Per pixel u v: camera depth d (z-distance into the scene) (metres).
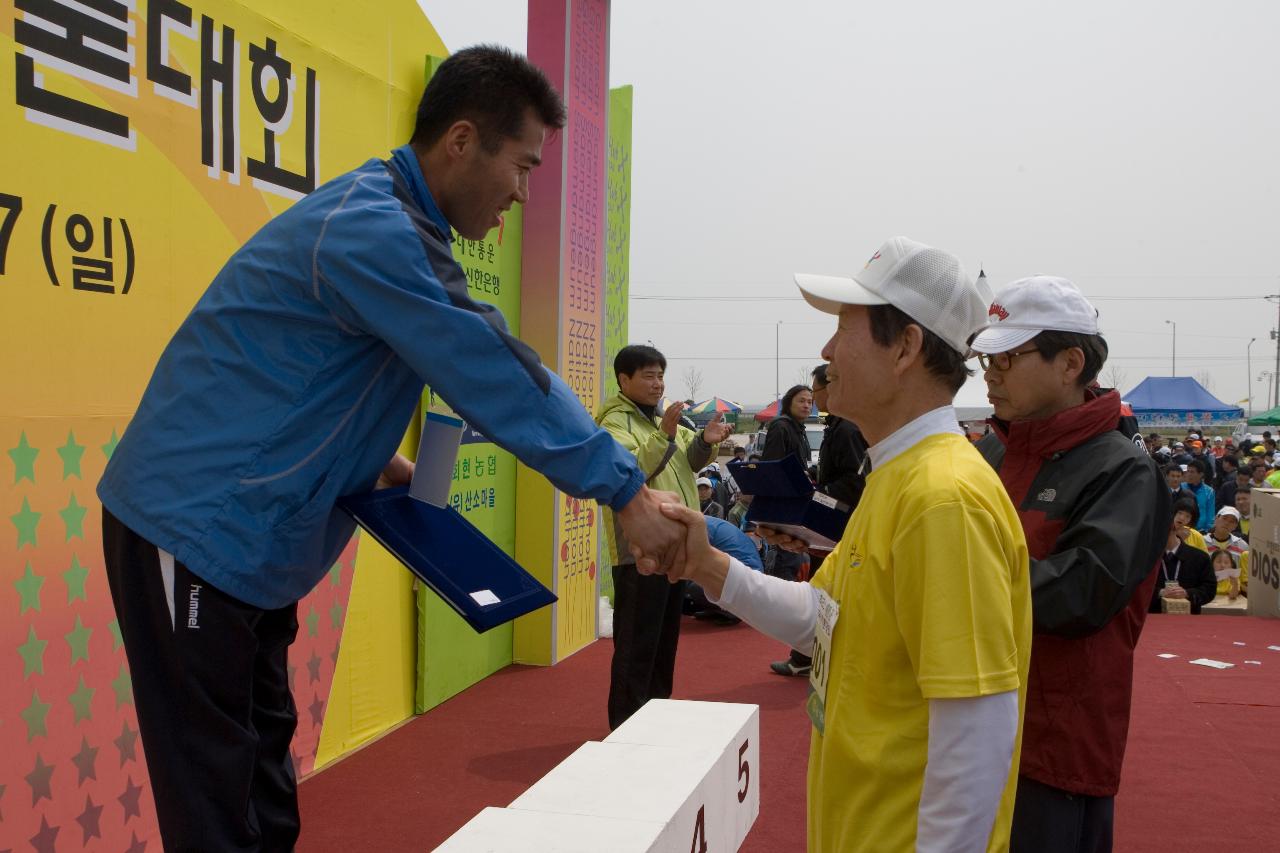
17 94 2.73
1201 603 8.84
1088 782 2.04
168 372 1.75
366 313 1.69
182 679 1.70
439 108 1.88
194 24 3.38
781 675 6.27
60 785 2.90
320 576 1.91
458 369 1.71
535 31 6.00
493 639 6.02
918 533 1.55
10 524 2.75
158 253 3.24
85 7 2.95
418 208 1.88
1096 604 1.97
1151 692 6.04
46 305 2.83
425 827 3.73
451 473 1.92
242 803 1.74
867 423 1.78
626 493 1.84
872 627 1.63
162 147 3.25
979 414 13.82
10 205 2.71
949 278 1.70
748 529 8.21
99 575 3.03
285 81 3.87
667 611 4.92
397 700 4.99
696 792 2.32
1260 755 4.88
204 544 1.67
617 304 8.48
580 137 6.23
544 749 4.64
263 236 1.77
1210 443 24.62
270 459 1.71
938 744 1.50
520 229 5.98
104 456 3.04
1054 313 2.29
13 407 2.74
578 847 1.93
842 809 1.66
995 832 1.62
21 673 2.78
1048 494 2.20
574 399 1.84
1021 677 1.64
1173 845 3.85
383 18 4.57
